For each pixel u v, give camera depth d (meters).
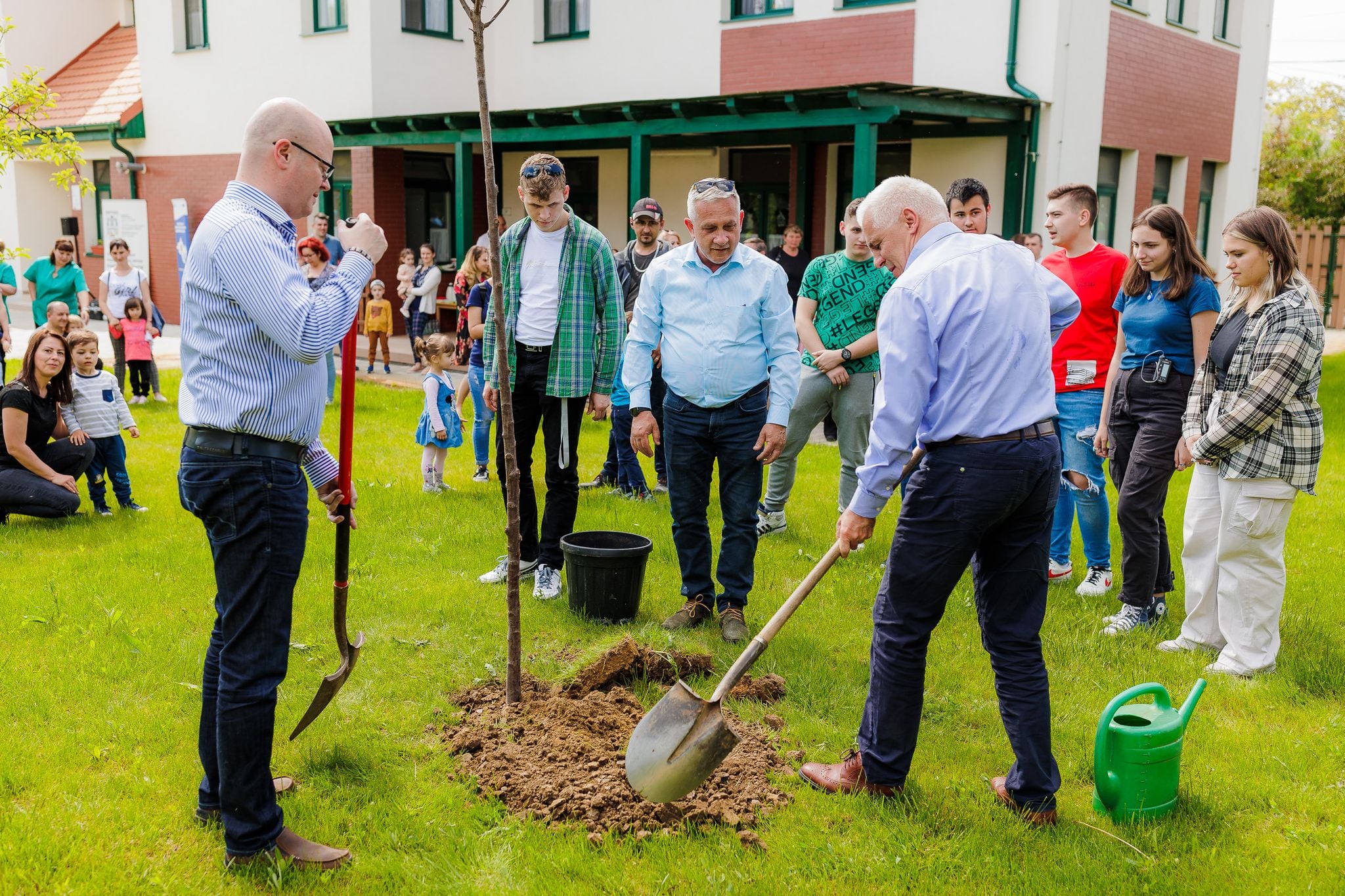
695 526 4.76
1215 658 4.57
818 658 4.44
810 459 8.64
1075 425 5.30
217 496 2.82
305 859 2.97
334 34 16.12
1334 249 21.98
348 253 2.95
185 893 2.83
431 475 7.22
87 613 4.81
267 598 2.88
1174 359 4.71
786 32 14.05
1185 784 3.47
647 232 7.18
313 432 2.97
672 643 4.32
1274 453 4.14
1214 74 15.58
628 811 3.24
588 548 4.70
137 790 3.33
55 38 21.36
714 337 4.51
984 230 5.43
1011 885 2.94
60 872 2.89
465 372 13.21
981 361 3.07
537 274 5.01
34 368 6.32
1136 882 2.95
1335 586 5.52
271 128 2.85
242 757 2.90
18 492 6.27
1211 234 16.84
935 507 3.14
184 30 18.33
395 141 15.50
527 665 4.29
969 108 11.77
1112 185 14.02
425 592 5.15
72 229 20.66
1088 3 12.48
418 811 3.26
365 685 4.12
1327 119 21.98
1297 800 3.38
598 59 15.93
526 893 2.88
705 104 12.22
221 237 2.73
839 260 5.93
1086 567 5.86
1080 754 3.68
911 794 3.38
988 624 3.31
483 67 3.66
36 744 3.61
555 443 5.10
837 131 13.80
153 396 10.90
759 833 3.20
